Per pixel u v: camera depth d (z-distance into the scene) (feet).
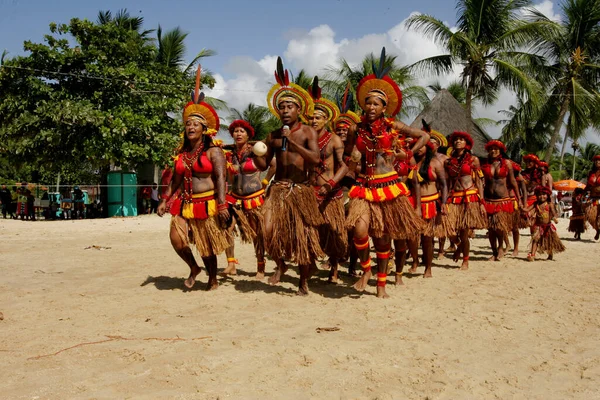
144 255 28.94
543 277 23.06
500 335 13.64
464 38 72.02
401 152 17.44
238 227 22.67
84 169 105.29
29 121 65.05
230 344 12.44
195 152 18.17
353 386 10.02
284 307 16.62
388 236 18.01
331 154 19.95
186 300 17.44
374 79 17.79
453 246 33.35
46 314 15.23
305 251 17.89
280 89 17.95
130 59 75.10
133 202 73.36
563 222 62.95
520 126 84.12
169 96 74.23
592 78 81.61
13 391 9.48
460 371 10.89
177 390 9.66
